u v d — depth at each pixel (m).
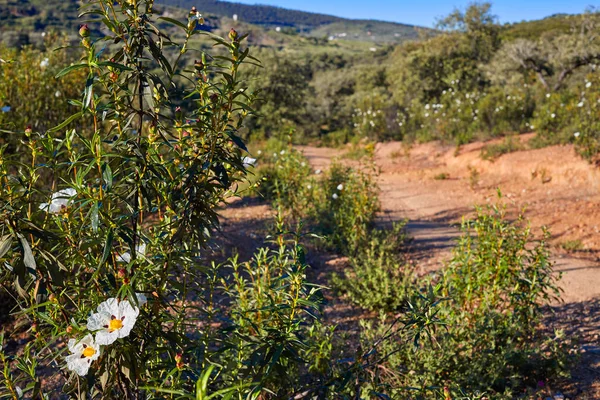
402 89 29.98
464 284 4.17
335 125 41.97
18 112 5.80
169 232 1.87
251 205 9.36
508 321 4.02
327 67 85.81
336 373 2.57
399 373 3.02
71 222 1.76
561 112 13.70
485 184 12.40
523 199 10.56
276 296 2.71
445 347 3.46
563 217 8.78
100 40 1.66
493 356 3.64
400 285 5.23
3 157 1.78
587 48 21.75
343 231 7.21
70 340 1.62
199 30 1.80
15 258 1.74
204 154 1.96
